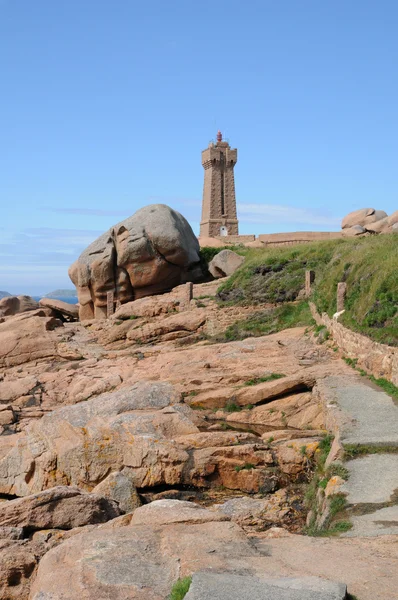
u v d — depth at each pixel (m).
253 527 12.92
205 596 6.64
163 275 40.41
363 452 13.63
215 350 27.98
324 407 18.45
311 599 6.55
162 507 10.48
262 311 34.25
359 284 26.05
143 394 20.17
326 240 38.91
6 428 25.14
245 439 17.59
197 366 25.92
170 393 20.64
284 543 9.12
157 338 35.25
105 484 14.52
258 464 16.16
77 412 18.55
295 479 15.88
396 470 12.45
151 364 28.62
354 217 46.69
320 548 8.80
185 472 15.98
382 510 10.52
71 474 16.58
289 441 16.73
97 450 16.56
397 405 17.30
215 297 36.72
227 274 40.56
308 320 31.06
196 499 15.37
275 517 13.40
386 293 22.67
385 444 13.86
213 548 8.62
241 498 14.81
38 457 17.05
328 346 26.19
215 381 23.91
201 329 34.91
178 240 39.62
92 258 41.12
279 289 34.62
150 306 36.94
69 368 31.73
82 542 9.03
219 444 17.17
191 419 19.81
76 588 7.71
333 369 22.56
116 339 36.09
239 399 22.48
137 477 16.08
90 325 38.50
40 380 28.83
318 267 34.66
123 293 40.78
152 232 39.62
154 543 8.88
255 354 26.42
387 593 7.12
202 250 44.16
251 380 23.52
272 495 15.16
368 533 9.56
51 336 35.81
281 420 20.95
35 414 26.25
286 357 25.36
